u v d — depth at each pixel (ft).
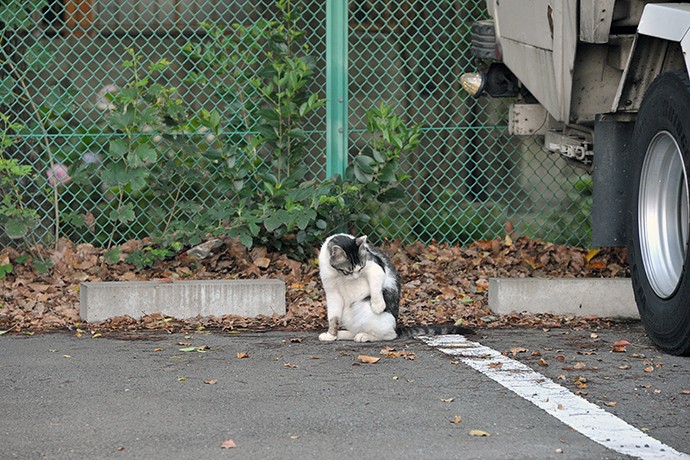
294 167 36.68
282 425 19.47
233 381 23.26
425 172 39.58
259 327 30.58
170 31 40.40
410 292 34.40
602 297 32.27
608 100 29.55
